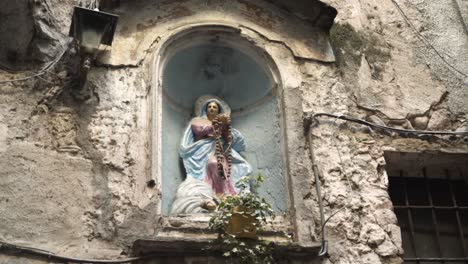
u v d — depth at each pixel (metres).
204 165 5.98
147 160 5.44
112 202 5.18
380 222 5.69
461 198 6.38
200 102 6.46
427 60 6.98
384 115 6.41
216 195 5.80
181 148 6.05
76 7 5.34
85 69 5.39
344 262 5.40
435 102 6.66
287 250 5.19
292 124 6.02
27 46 5.72
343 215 5.64
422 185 6.38
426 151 6.27
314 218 5.57
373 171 5.98
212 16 6.45
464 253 6.07
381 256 5.52
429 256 6.00
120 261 4.91
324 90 6.34
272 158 6.10
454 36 7.27
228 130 6.15
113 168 5.33
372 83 6.60
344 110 6.28
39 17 5.76
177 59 6.40
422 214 6.22
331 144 6.02
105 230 5.05
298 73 6.37
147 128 5.61
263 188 6.03
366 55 6.79
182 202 5.53
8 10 5.73
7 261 4.73
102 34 5.40
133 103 5.70
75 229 5.00
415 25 7.26
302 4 6.60
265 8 6.67
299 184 5.70
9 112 5.35
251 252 4.92
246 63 6.57
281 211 5.75
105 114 5.58
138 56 5.95
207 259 5.04
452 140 6.42
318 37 6.68
